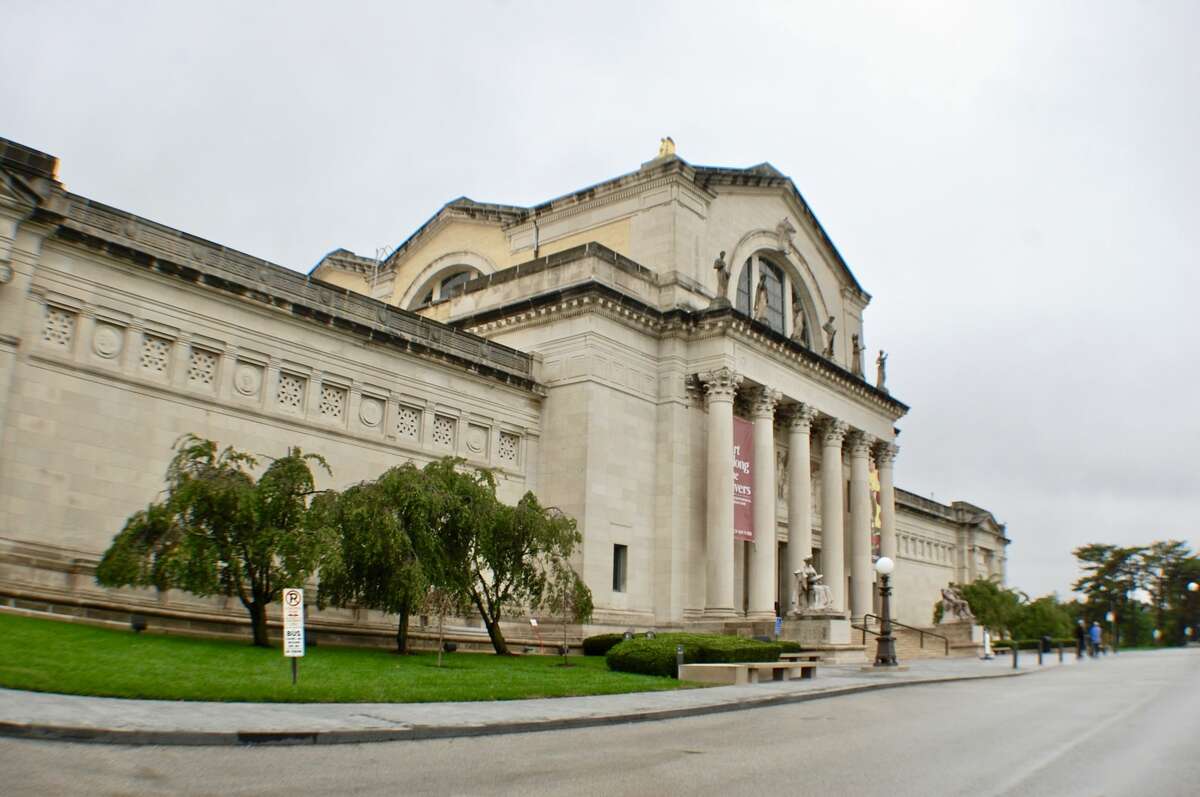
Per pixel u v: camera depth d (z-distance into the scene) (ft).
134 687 65.72
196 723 54.65
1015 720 80.18
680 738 64.23
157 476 120.26
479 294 190.90
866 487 224.53
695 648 112.27
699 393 182.39
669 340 181.16
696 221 192.13
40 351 111.14
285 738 53.83
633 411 174.91
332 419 142.41
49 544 109.09
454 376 159.74
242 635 118.11
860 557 221.05
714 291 193.98
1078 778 51.13
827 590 169.99
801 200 223.71
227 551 99.19
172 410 122.83
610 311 171.94
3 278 106.32
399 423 151.33
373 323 149.07
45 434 110.32
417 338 155.02
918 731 71.36
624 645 114.21
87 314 115.96
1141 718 82.74
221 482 98.68
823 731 70.13
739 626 164.25
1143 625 546.26
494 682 87.66
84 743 49.39
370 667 92.43
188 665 78.43
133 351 119.96
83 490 112.88
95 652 78.69
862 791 46.55
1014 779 50.52
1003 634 306.55
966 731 71.82
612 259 176.14
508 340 182.60
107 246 117.39
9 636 80.38
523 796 43.27
